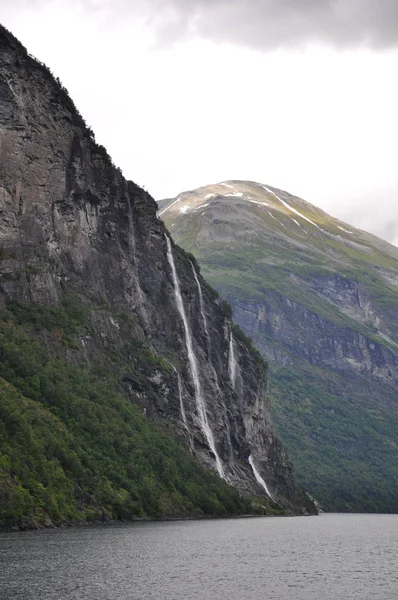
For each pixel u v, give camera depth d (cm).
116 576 9838
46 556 10600
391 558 13150
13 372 15975
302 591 9700
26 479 13388
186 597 8962
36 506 13250
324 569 11550
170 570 10569
